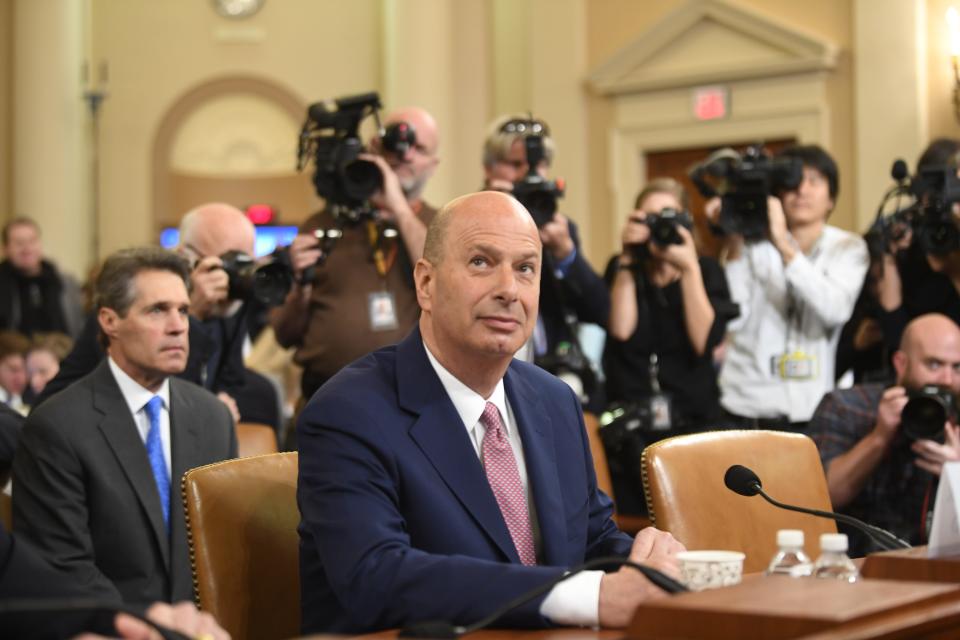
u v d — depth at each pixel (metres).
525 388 2.70
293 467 2.77
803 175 5.02
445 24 11.09
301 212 13.40
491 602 2.17
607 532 2.77
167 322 3.56
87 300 6.72
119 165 13.16
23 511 3.39
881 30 8.59
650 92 9.57
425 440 2.48
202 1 13.23
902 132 8.52
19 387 6.23
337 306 4.68
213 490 2.64
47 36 12.29
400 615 2.23
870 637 1.67
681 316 4.95
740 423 4.85
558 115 9.90
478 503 2.47
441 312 2.50
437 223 2.54
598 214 9.82
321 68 13.18
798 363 4.98
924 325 4.17
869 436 4.04
